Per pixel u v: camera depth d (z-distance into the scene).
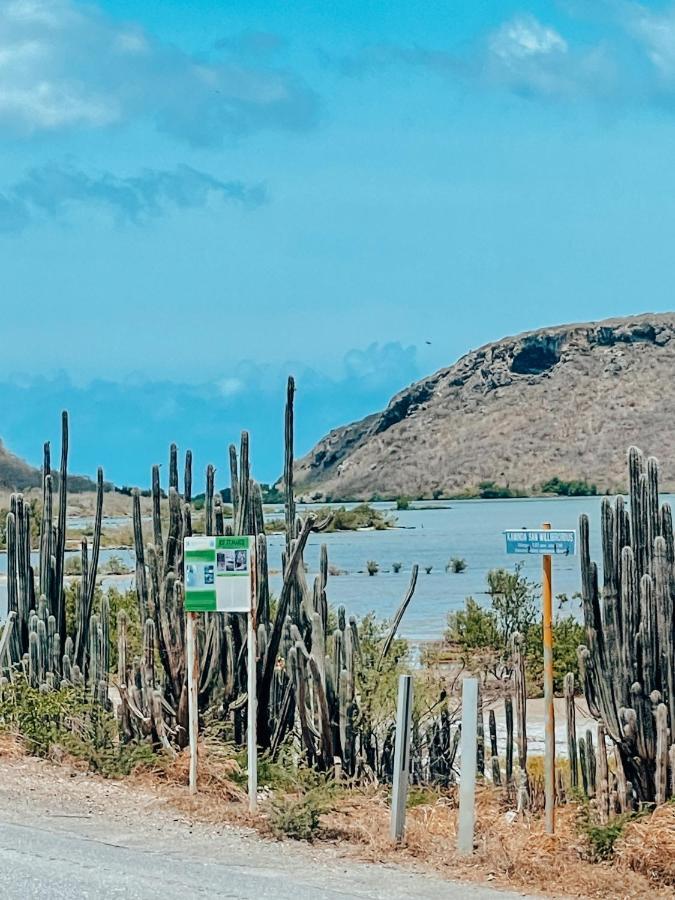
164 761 34.56
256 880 24.91
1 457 176.00
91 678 39.56
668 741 30.25
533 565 185.25
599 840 26.77
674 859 25.81
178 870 25.47
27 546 43.81
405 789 28.52
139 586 38.88
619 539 31.50
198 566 31.95
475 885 25.45
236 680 38.34
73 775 34.47
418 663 59.56
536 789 33.81
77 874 24.84
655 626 30.86
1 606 98.94
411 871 26.44
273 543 178.88
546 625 28.73
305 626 39.06
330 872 26.03
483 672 60.09
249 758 30.94
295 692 36.72
